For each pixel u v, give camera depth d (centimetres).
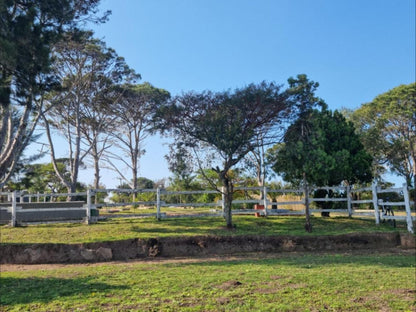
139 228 1331
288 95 1437
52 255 1079
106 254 1108
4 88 1120
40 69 1162
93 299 616
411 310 552
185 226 1384
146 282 730
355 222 1522
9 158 1283
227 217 1371
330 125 1639
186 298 616
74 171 2572
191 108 1397
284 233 1280
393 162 3547
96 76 2559
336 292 645
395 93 3325
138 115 3052
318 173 1526
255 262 966
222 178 1416
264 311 547
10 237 1186
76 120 2570
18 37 1062
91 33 2114
